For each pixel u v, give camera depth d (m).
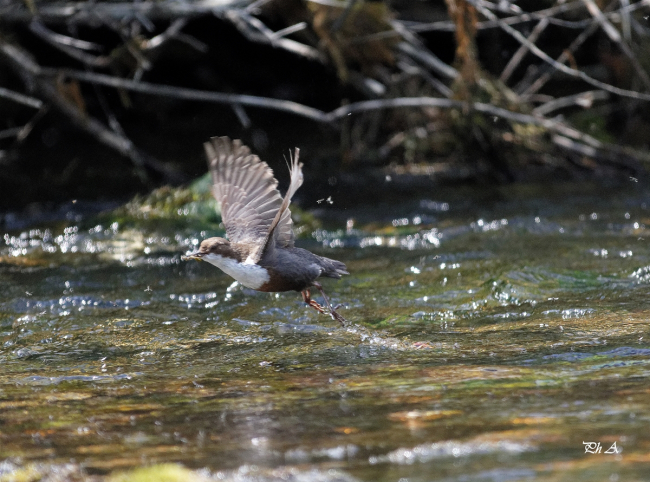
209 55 20.75
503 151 17.86
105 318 9.41
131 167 17.97
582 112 19.23
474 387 6.44
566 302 9.21
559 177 17.42
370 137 19.20
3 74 19.06
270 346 8.17
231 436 5.61
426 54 17.44
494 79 17.67
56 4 15.89
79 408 6.42
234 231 8.05
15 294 10.34
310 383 6.85
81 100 16.14
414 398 6.24
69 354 8.13
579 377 6.57
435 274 10.78
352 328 8.71
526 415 5.69
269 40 16.28
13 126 19.53
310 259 8.02
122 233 13.38
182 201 14.43
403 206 15.21
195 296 10.21
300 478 4.74
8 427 6.00
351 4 15.05
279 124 20.89
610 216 13.80
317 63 20.64
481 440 5.22
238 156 8.38
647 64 18.72
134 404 6.48
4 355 8.14
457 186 16.81
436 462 4.91
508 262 11.09
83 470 5.07
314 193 16.41
